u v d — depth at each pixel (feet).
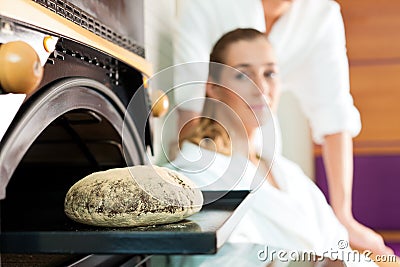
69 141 2.86
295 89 6.63
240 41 5.71
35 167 3.08
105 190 1.77
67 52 2.08
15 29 1.55
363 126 7.27
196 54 6.00
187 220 1.85
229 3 6.03
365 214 7.28
